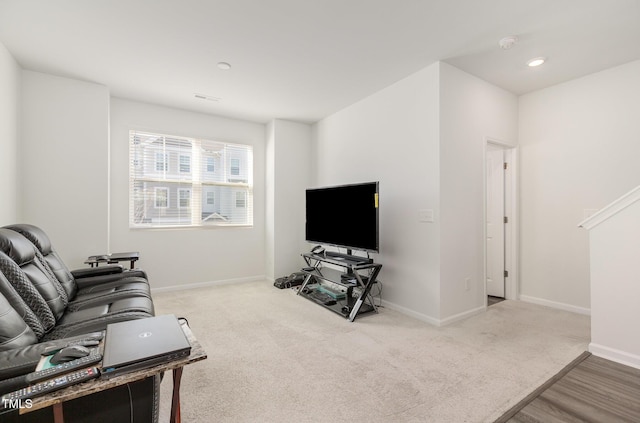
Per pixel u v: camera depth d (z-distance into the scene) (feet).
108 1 6.56
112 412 3.50
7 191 8.63
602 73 9.98
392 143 11.00
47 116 10.03
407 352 7.52
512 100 11.85
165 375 6.49
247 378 6.35
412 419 5.09
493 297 12.51
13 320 3.97
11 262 5.22
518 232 12.03
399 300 10.64
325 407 5.41
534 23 7.40
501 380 6.26
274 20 7.29
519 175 12.05
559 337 8.39
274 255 15.03
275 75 10.27
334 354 7.43
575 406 5.40
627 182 9.48
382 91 11.42
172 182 13.56
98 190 10.80
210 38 8.05
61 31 7.70
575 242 10.58
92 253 10.68
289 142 15.40
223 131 14.76
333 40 8.18
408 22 7.38
